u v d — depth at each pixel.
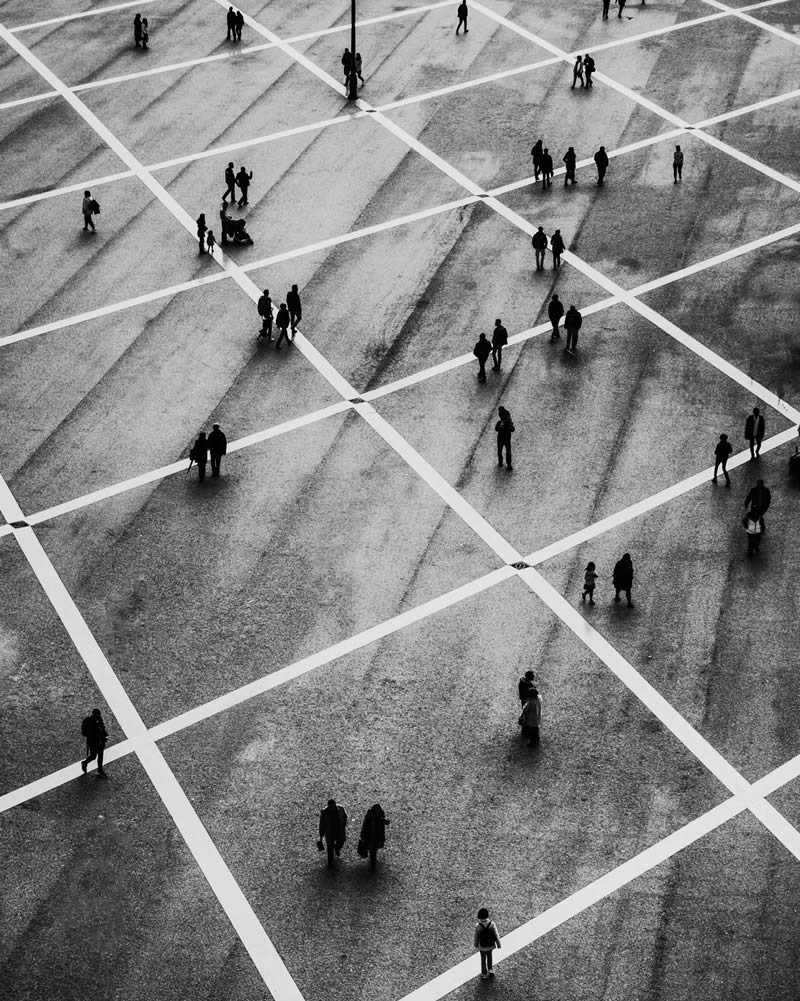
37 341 31.77
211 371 30.70
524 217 36.72
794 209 36.91
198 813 20.17
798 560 25.06
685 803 20.23
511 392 29.86
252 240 35.59
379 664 22.89
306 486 27.14
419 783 20.69
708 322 32.19
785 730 21.50
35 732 21.56
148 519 26.25
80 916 18.59
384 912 18.62
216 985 17.62
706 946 18.09
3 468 27.70
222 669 22.83
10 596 24.39
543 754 21.12
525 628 23.62
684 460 27.67
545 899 18.80
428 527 26.00
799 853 19.41
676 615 23.84
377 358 31.09
